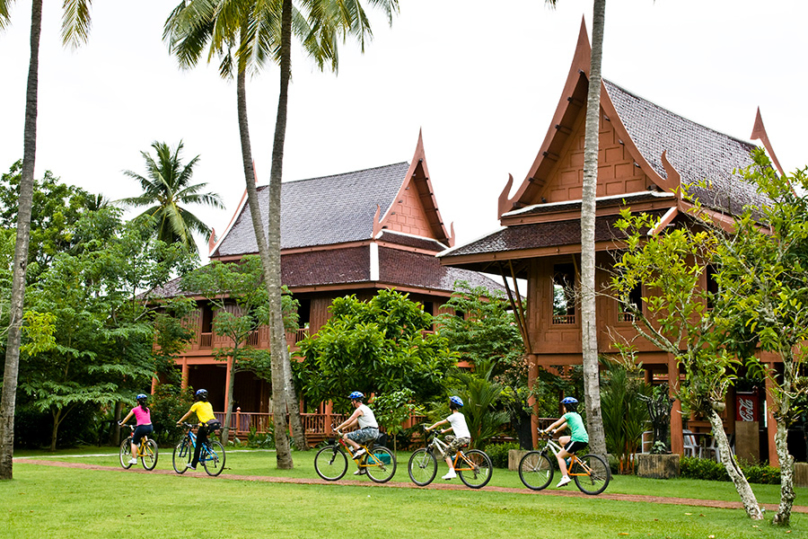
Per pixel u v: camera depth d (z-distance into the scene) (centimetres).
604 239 2059
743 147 2844
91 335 2631
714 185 2344
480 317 2986
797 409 1050
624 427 1848
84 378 2719
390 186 3681
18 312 1538
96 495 1265
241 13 1952
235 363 3119
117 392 2748
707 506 1191
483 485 1406
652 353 2089
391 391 2105
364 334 2091
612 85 2359
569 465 1375
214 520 996
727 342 1476
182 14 2072
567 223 2288
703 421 2459
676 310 1153
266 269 1917
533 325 2345
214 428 1655
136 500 1202
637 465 1830
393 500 1215
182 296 3108
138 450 1786
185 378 3519
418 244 3616
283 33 1933
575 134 2381
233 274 3006
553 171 2427
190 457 1694
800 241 1326
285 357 2503
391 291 2439
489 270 2570
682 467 1794
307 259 3509
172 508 1109
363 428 1514
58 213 3728
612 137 2292
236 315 3431
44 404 2456
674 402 2006
